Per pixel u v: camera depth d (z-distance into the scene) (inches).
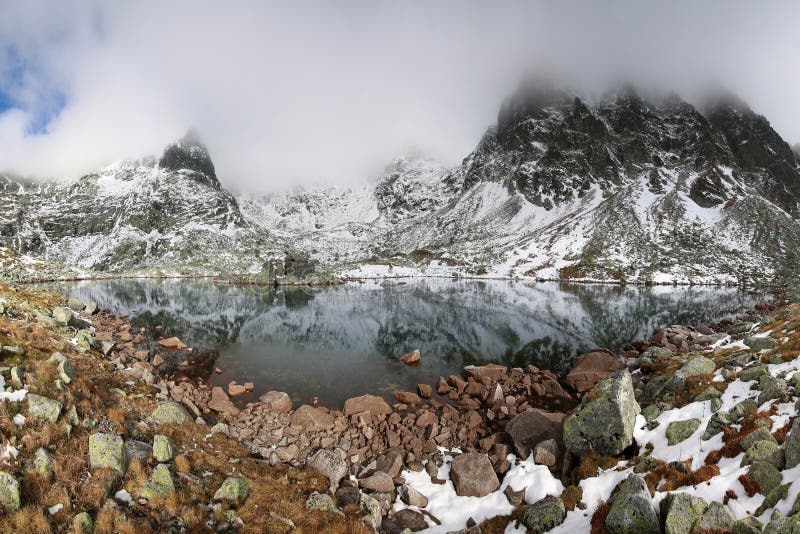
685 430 528.7
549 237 7362.2
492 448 691.4
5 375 509.7
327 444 699.4
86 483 407.2
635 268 5580.7
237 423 768.9
